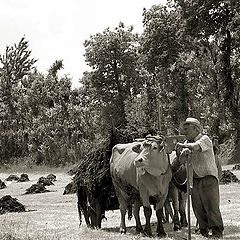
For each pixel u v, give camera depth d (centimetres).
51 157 6359
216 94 5609
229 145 5372
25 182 4403
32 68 8331
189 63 5794
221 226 1253
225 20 5531
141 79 7031
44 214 1969
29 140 6606
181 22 5806
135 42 7150
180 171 1334
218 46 5666
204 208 1262
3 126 6844
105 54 7106
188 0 5619
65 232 1448
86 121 6562
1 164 6525
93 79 7162
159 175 1287
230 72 5556
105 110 6881
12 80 8131
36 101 7050
